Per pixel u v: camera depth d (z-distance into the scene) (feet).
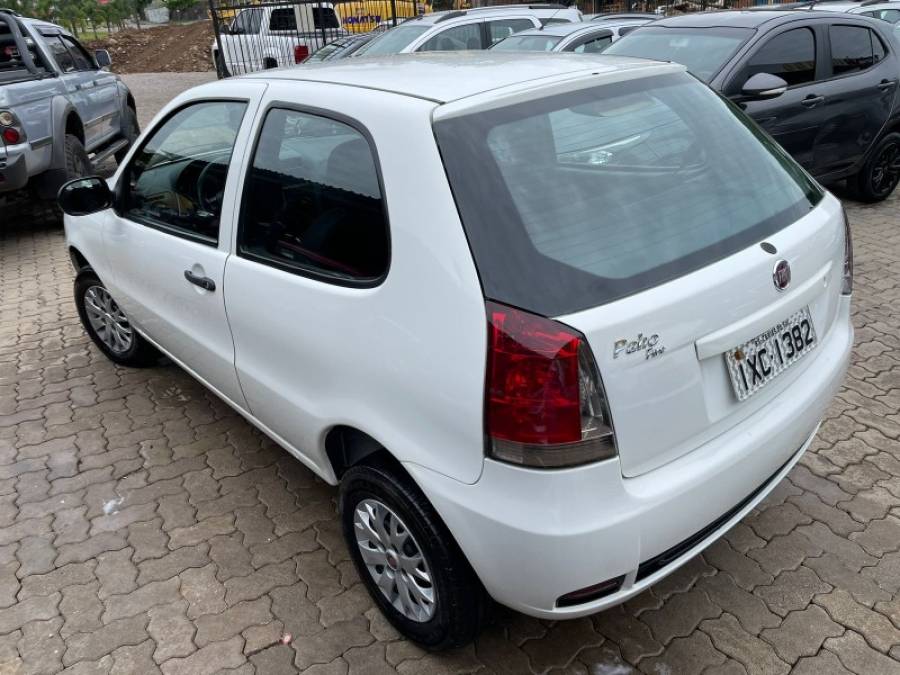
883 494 9.54
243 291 8.33
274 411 8.53
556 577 5.74
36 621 8.15
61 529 9.59
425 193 6.14
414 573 7.14
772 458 6.93
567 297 5.59
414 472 6.37
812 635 7.57
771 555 8.63
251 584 8.57
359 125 6.87
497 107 6.54
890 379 12.21
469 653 7.55
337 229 7.05
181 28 97.04
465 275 5.78
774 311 6.66
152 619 8.12
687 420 6.11
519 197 6.04
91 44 84.79
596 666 7.35
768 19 18.69
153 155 10.38
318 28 44.11
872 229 20.07
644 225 6.32
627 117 7.16
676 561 6.43
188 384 13.24
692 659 7.38
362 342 6.70
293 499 10.07
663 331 5.77
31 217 25.16
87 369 13.94
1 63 22.75
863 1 34.06
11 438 11.67
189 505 9.98
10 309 17.08
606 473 5.62
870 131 20.68
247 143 8.38
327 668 7.46
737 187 7.20
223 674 7.42
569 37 25.64
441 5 56.34
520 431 5.53
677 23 20.18
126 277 11.45
